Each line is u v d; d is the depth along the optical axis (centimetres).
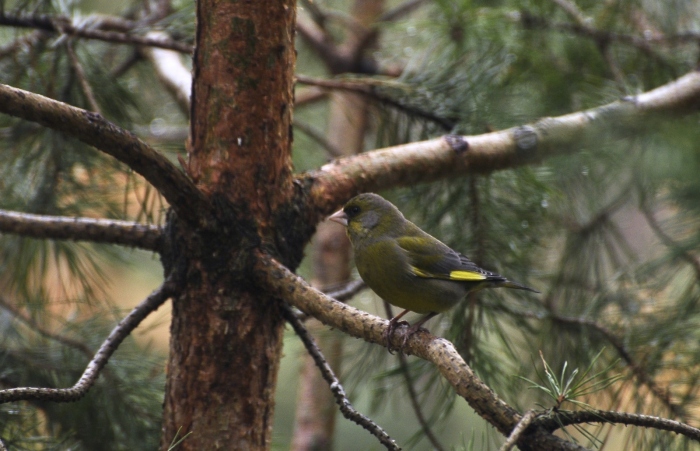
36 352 926
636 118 951
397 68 1461
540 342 964
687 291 984
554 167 1024
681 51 1205
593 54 1202
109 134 609
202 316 686
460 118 1036
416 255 855
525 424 494
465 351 902
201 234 681
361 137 1527
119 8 1394
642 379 873
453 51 1088
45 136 975
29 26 937
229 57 691
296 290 670
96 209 1007
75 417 890
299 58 1609
